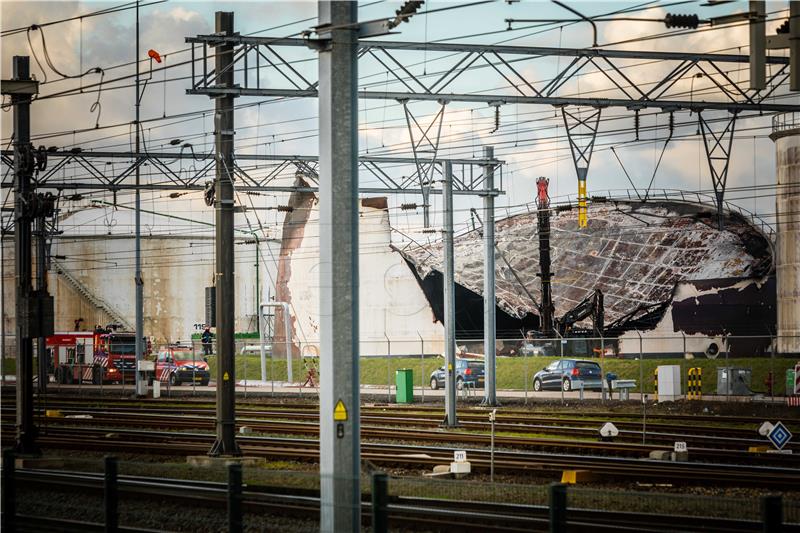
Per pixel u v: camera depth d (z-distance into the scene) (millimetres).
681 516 17672
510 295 81750
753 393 52844
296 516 18500
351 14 17453
